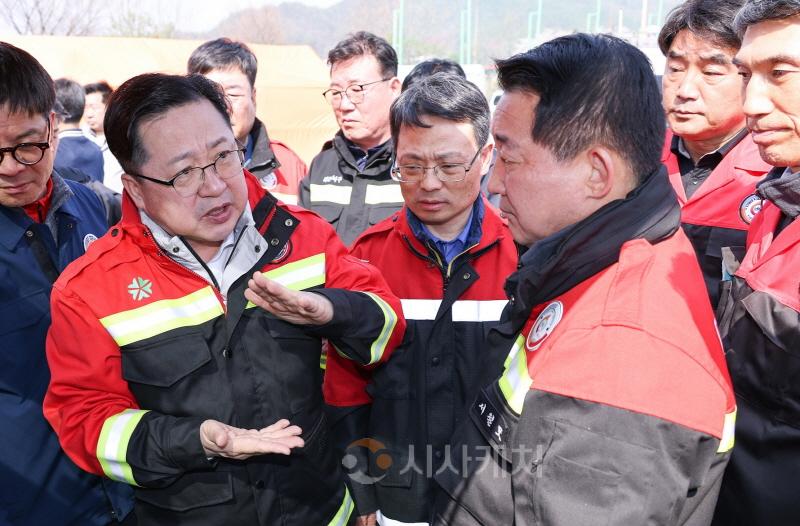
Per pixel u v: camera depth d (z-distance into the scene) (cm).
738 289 153
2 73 168
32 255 186
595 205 106
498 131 110
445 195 187
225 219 143
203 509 145
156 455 134
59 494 182
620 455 87
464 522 118
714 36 212
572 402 92
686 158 258
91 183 254
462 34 1995
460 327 188
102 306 142
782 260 144
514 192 110
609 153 103
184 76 146
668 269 102
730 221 224
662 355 91
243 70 341
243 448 128
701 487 100
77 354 143
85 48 1186
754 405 143
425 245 194
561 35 111
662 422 88
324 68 1495
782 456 138
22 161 173
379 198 320
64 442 145
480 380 130
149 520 151
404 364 188
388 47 322
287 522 151
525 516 98
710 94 221
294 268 155
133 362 143
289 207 167
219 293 151
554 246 108
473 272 189
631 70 103
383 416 188
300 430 133
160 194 139
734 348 148
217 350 146
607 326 95
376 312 156
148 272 146
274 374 149
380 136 323
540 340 106
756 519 143
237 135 348
